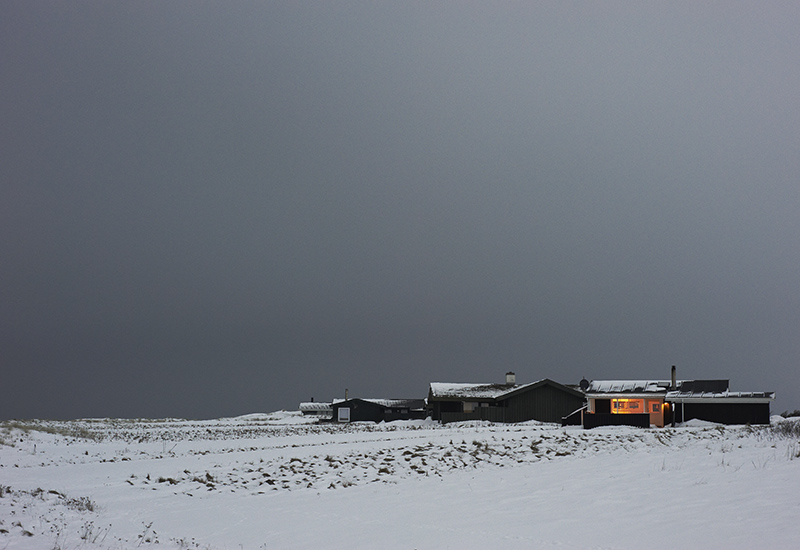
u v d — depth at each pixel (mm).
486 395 69562
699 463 19062
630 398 55656
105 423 76875
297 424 79250
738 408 52375
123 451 35844
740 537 10797
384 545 12219
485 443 29172
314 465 23422
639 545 10961
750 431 30594
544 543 11586
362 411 89062
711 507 13148
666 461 20234
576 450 25547
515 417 67125
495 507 15188
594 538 11656
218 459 27781
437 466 22312
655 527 12055
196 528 14594
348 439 40625
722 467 17844
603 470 19469
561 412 67562
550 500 15508
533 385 67312
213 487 19984
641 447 25891
